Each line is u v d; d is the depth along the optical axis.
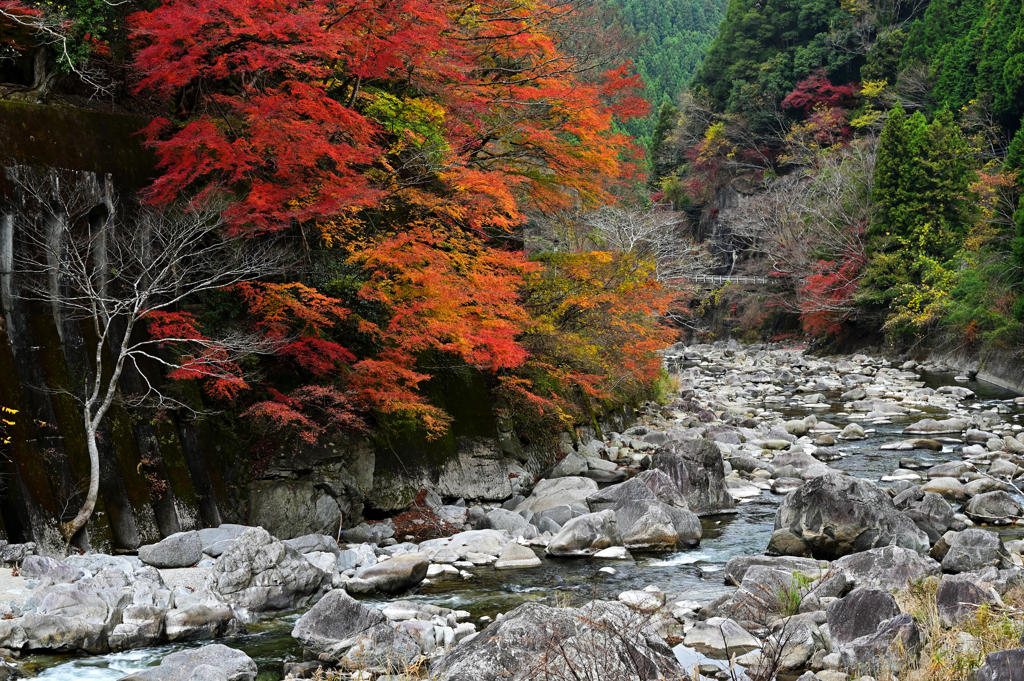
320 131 12.84
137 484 11.77
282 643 8.77
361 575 10.48
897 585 9.38
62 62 12.99
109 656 8.25
